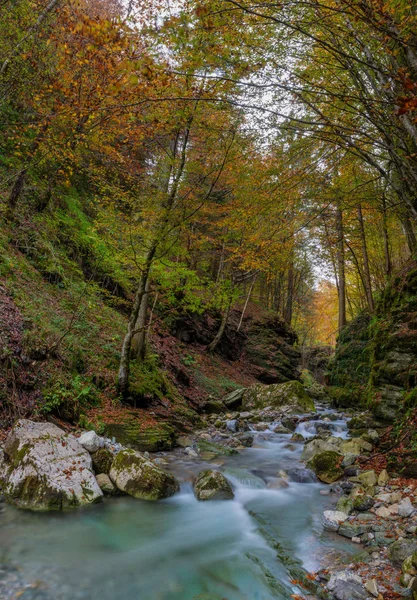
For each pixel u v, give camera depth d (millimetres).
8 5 9914
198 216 12227
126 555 4262
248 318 27281
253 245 10352
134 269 12039
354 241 18062
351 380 16578
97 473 6035
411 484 5895
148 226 9477
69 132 10008
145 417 9211
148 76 3512
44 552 4121
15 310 8359
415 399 7875
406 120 5086
